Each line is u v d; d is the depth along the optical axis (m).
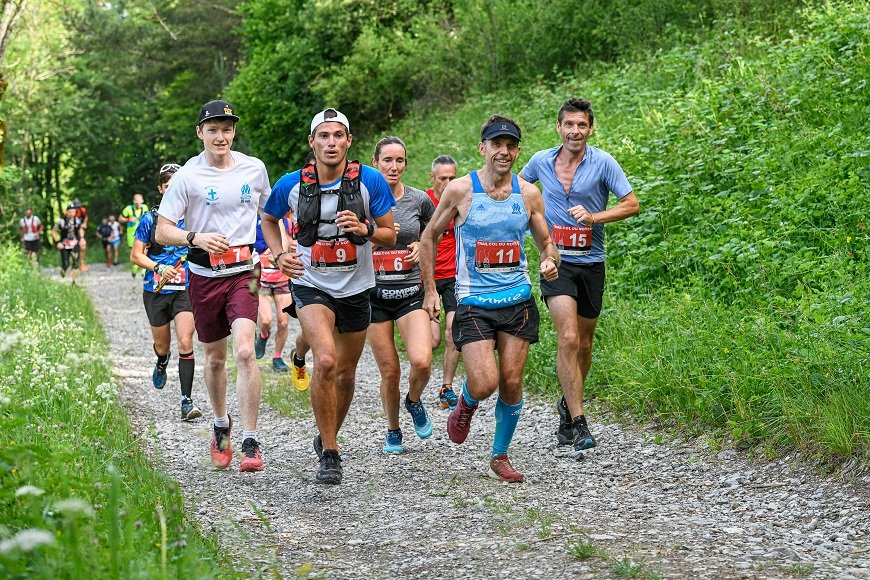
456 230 11.29
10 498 6.89
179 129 80.69
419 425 13.44
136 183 96.75
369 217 11.45
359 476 11.84
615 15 37.38
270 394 17.31
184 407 15.85
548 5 39.66
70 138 90.81
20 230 54.53
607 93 30.17
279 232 11.69
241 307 12.06
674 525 9.13
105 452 10.45
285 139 55.19
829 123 18.97
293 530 9.56
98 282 49.06
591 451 12.61
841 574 7.38
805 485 10.20
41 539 5.00
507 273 11.16
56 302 27.83
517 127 11.03
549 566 7.86
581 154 12.74
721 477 10.94
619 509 9.88
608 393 14.77
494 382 10.98
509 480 11.28
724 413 12.28
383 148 13.09
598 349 16.00
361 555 8.65
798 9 27.05
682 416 12.89
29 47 73.12
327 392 11.42
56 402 12.19
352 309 11.60
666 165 19.92
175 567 6.86
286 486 11.41
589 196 12.72
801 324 12.46
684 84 26.80
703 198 18.45
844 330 11.95
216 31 79.19
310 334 11.39
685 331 14.40
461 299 11.22
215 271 12.08
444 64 45.56
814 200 16.31
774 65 22.66
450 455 12.89
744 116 20.47
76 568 5.71
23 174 54.06
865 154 16.53
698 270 16.70
